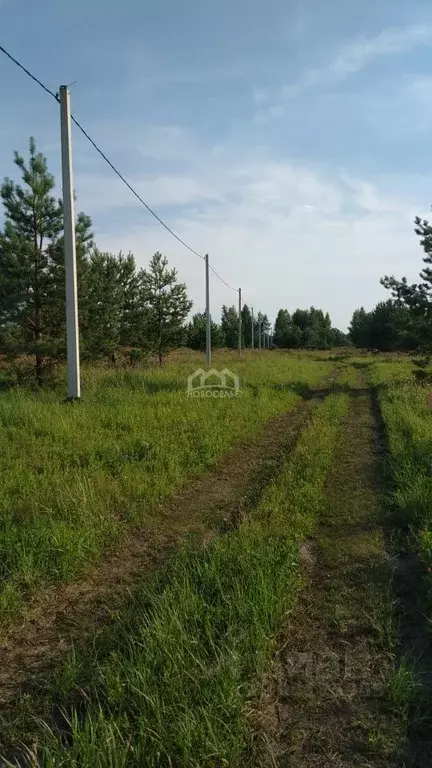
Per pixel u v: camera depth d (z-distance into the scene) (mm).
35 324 14805
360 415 13445
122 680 3074
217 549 4703
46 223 14625
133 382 15633
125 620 3764
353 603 4125
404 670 3236
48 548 4582
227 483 7270
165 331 25562
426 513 5605
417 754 2727
